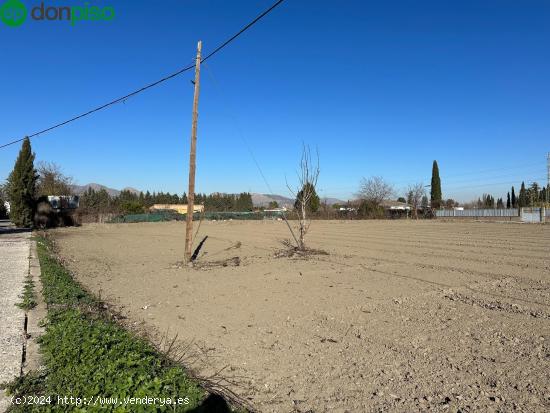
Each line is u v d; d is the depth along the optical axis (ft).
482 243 77.10
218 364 19.02
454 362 19.13
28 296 29.63
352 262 52.16
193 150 50.98
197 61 50.29
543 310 28.60
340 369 18.44
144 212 198.18
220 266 49.78
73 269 47.85
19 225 124.77
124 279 41.16
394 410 14.90
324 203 206.49
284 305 30.01
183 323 25.54
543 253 61.11
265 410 14.96
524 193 340.39
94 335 18.84
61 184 185.37
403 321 25.93
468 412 14.70
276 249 69.10
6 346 19.47
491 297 32.71
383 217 208.64
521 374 17.76
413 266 48.78
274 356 19.99
